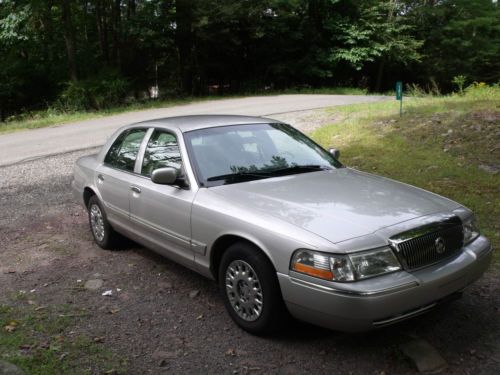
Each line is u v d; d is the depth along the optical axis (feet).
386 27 117.91
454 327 12.61
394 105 46.83
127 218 17.12
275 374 10.93
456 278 11.56
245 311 12.68
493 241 17.74
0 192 29.63
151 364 11.41
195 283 16.07
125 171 17.53
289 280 11.19
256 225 11.93
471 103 39.68
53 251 19.48
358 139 33.96
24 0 87.66
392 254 10.94
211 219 13.15
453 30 123.85
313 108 58.80
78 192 20.89
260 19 111.75
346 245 10.68
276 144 16.20
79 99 82.23
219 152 15.08
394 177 25.67
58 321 13.56
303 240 11.02
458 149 29.01
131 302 14.76
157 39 101.91
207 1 101.81
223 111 63.00
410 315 11.02
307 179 14.39
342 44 120.06
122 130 19.13
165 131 16.25
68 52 95.30
